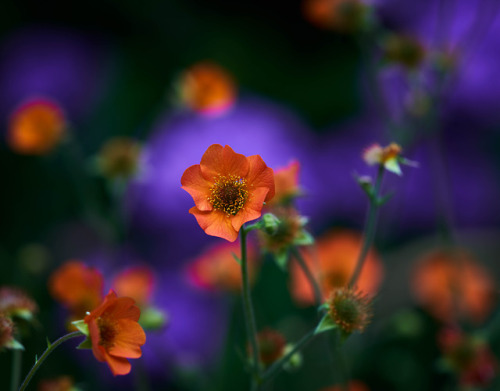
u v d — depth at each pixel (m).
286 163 1.21
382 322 0.94
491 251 1.14
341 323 0.66
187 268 0.91
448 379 0.90
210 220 0.64
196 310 1.04
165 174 1.19
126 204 1.05
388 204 1.03
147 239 1.20
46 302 0.94
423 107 0.89
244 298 0.65
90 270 0.71
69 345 0.90
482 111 1.26
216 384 0.85
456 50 0.93
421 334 0.92
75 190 1.26
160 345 0.90
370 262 0.81
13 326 0.67
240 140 1.22
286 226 0.71
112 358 0.63
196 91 0.97
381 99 0.98
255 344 0.66
